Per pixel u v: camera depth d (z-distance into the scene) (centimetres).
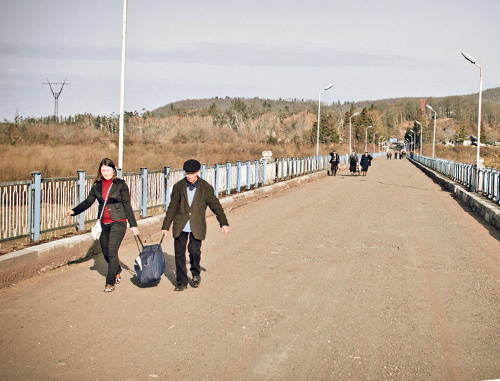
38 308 575
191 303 597
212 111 16000
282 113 17400
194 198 652
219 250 920
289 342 473
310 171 3422
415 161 7631
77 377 396
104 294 635
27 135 4525
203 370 409
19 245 782
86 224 963
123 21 1246
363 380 395
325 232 1118
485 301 616
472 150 12200
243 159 4475
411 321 538
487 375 405
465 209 1634
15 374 401
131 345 463
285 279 711
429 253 909
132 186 1071
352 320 538
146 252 662
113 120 6725
